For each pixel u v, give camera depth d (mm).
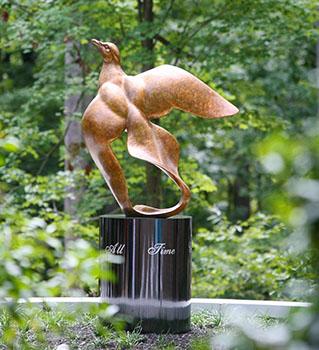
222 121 15008
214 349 3066
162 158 8328
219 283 13406
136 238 7953
